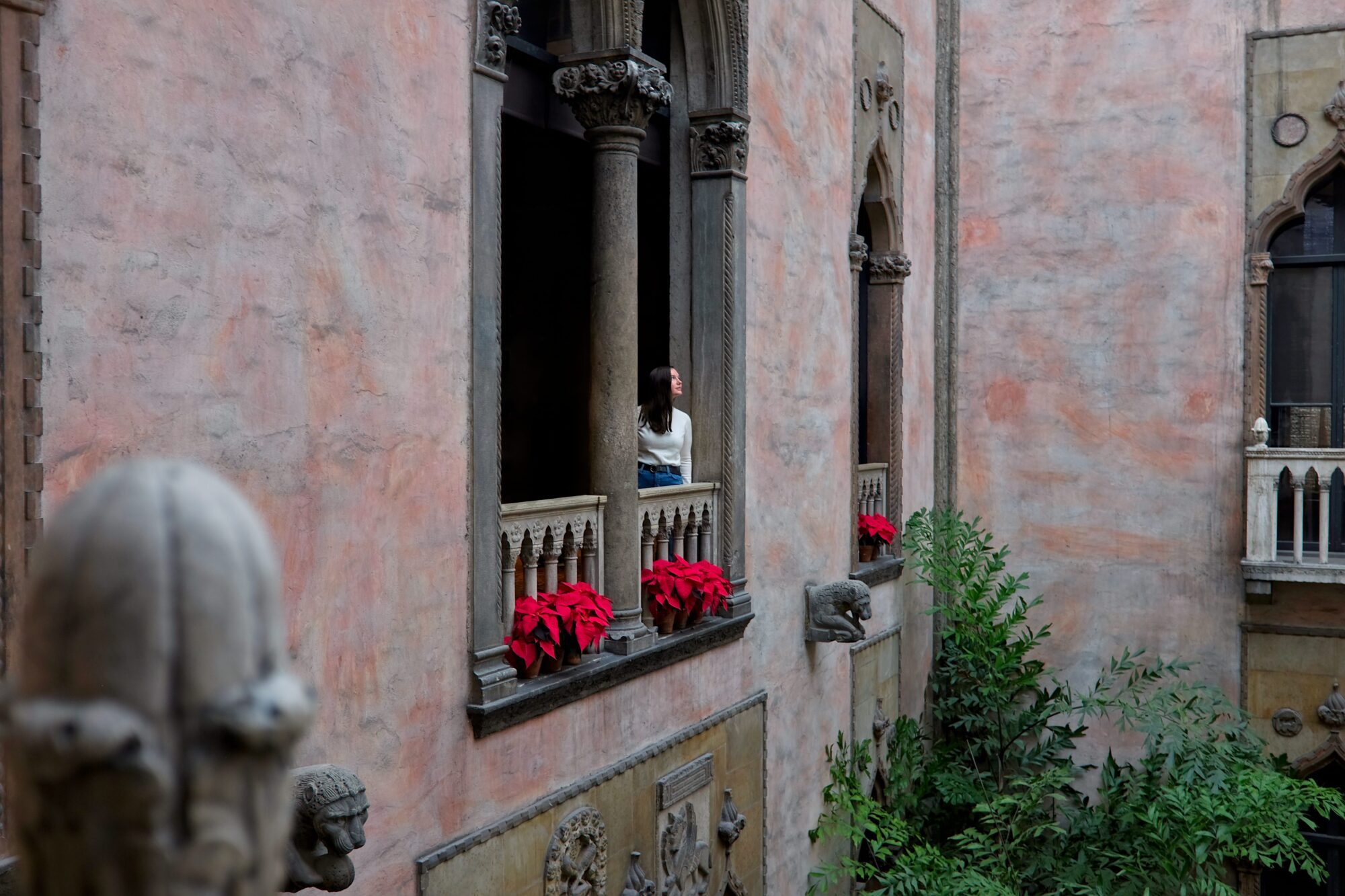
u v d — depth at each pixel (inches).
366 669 183.6
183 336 151.9
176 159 150.2
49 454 135.1
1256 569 441.4
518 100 272.5
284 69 166.6
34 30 130.7
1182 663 427.2
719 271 302.7
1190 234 462.6
